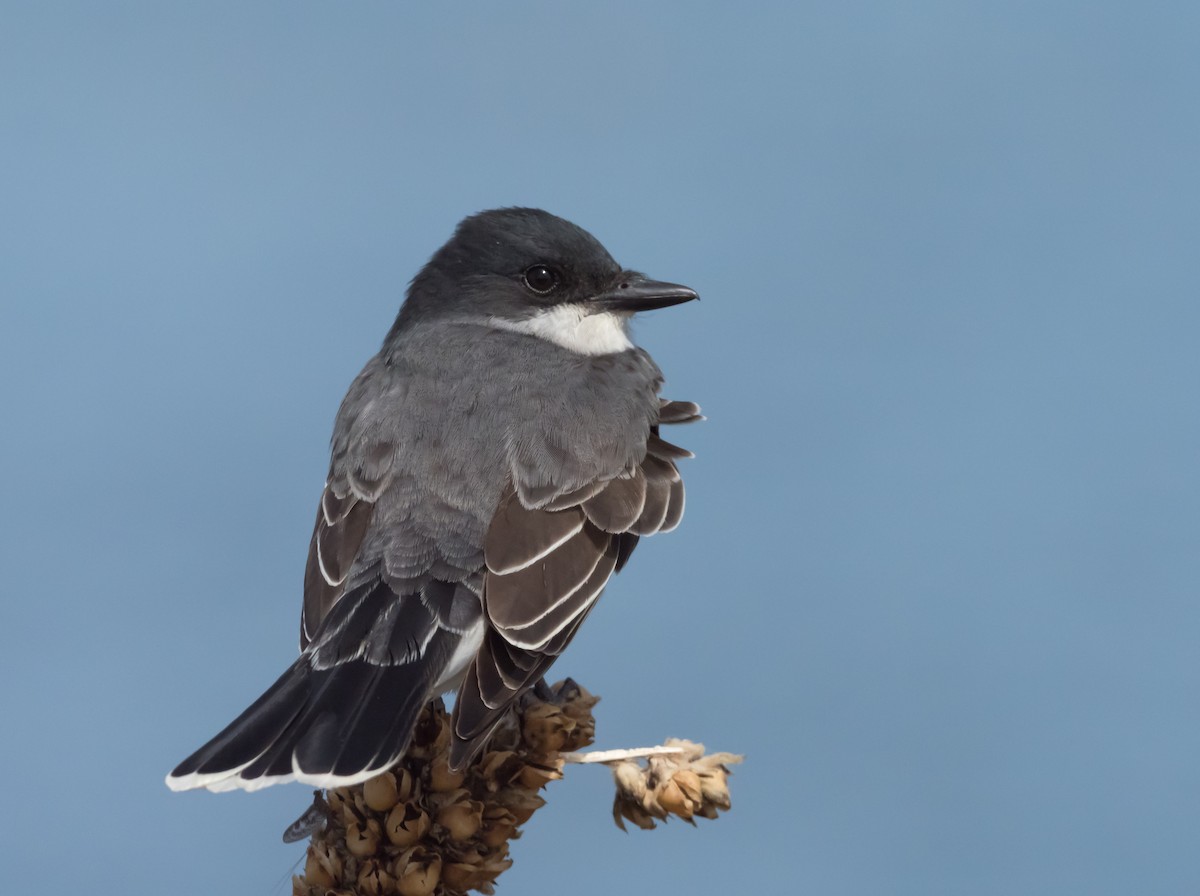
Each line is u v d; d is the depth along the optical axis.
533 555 9.84
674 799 8.69
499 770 8.59
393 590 9.64
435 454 10.20
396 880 8.05
